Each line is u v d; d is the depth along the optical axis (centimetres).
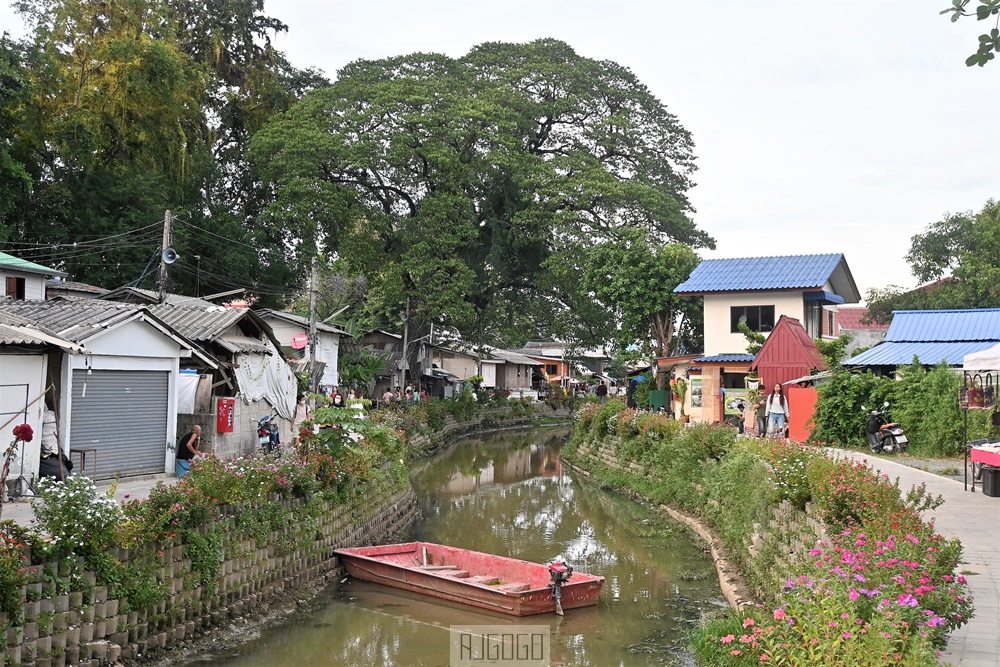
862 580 719
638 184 4212
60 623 902
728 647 917
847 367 2719
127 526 1023
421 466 3412
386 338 4888
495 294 4519
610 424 3122
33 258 3181
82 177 3353
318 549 1538
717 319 3569
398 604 1418
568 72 4359
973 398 2048
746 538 1555
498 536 2041
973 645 733
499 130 4103
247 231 4119
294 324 3347
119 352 1584
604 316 4394
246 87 4356
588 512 2398
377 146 3872
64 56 3381
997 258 4178
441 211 4003
